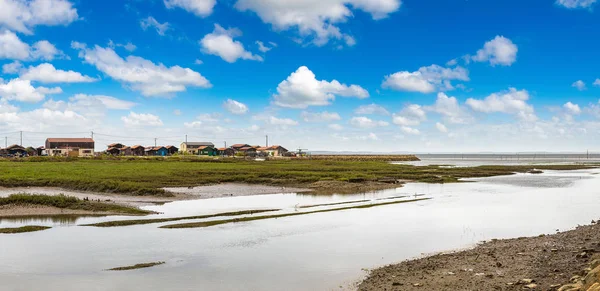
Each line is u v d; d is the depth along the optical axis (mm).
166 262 19844
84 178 53656
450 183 68000
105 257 20656
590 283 12078
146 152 166375
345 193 52062
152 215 33469
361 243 23734
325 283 16547
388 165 117750
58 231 26812
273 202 42719
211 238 25016
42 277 17500
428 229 27891
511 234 26109
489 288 14516
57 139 157750
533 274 15945
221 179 62062
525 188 59406
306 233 26594
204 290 15898
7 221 30203
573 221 30906
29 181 50094
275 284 16531
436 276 16359
